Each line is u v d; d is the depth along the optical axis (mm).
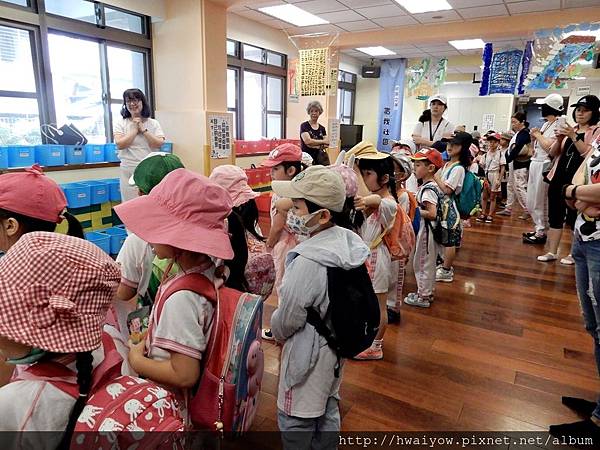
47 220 1069
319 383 1262
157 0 4766
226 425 1058
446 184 2975
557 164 3838
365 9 5867
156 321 991
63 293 685
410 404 1949
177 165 1377
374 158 2172
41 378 712
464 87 11688
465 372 2229
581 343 2564
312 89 6520
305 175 1295
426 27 6723
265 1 4758
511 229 5609
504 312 3002
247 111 6965
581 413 1901
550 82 5727
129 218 980
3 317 652
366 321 1237
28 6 3781
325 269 1214
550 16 5875
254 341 1088
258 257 1643
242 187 1680
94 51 4449
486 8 5734
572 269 3961
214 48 4855
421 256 2994
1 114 3711
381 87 10305
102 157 4199
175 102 5051
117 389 776
